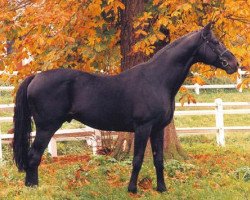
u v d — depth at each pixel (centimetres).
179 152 1401
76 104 1031
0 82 2803
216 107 1886
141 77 1045
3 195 999
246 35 1277
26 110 1037
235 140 2062
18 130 1031
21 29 1223
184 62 1059
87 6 1223
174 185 1109
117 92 1037
